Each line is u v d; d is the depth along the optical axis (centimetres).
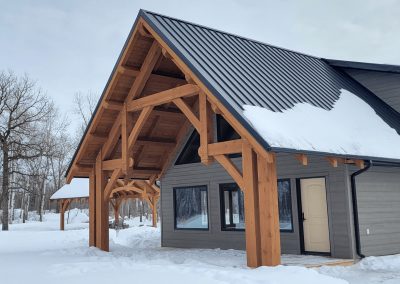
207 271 755
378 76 1419
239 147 897
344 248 1011
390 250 1087
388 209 1106
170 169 1470
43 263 966
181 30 1121
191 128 1399
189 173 1406
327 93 1224
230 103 855
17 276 770
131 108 1186
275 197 853
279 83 1101
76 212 5372
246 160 881
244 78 1022
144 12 1073
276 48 1392
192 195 1409
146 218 4912
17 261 1020
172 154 1445
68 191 2934
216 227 1321
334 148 921
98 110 1210
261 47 1330
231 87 932
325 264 930
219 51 1114
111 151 1292
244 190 882
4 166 3125
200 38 1140
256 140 808
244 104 888
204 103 960
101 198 1280
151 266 834
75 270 820
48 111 4303
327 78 1352
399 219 1131
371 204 1068
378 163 1062
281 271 773
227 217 1305
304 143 863
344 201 1020
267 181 849
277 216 852
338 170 1037
